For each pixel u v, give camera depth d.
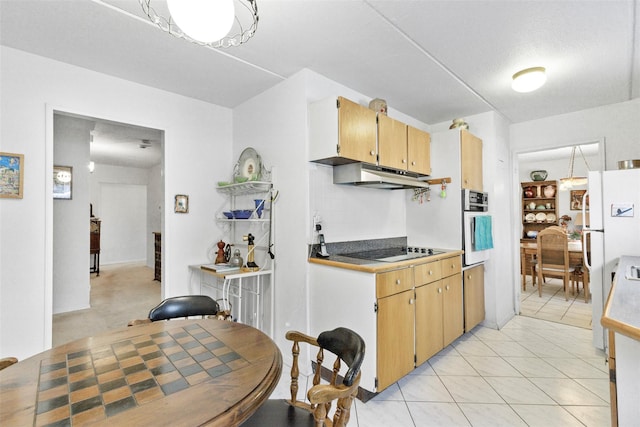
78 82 2.38
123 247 8.09
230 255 3.12
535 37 2.00
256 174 2.84
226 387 0.95
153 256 7.24
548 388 2.14
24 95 2.15
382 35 1.98
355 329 2.09
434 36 1.99
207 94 2.93
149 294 4.74
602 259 2.67
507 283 3.60
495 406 1.94
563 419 1.80
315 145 2.37
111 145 5.16
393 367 2.09
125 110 2.61
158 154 5.95
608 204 2.63
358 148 2.36
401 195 3.45
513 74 2.52
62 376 1.01
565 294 4.43
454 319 2.80
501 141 3.54
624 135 3.11
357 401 2.02
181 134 2.94
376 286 1.99
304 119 2.44
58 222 3.85
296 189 2.51
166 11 1.75
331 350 1.26
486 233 3.16
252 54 2.22
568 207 6.41
